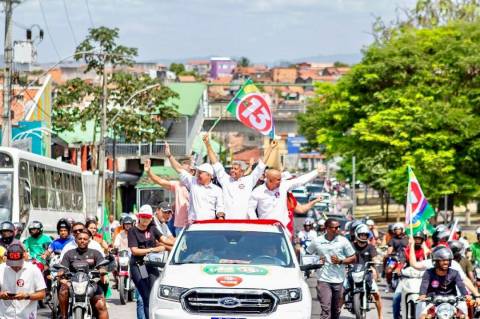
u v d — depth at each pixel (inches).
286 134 5369.1
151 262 711.7
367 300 946.1
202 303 640.4
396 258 1189.1
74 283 727.1
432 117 2800.2
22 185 1317.7
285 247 701.9
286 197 828.6
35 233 1029.2
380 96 2920.8
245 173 939.3
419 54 2938.0
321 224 1445.6
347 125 3129.9
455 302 647.1
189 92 3806.6
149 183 2556.6
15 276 685.9
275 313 639.1
